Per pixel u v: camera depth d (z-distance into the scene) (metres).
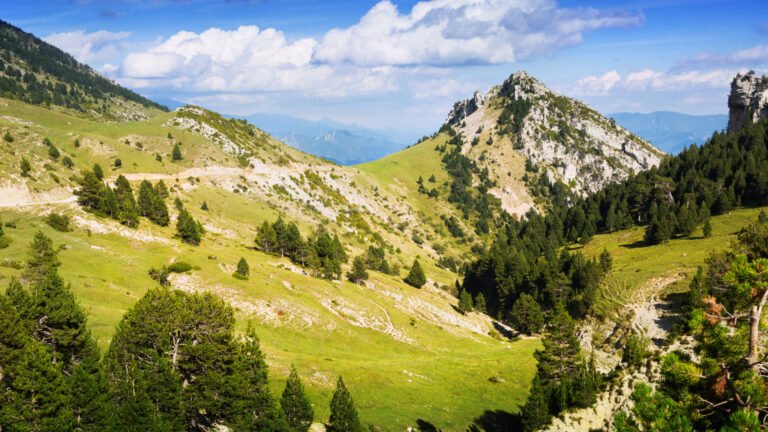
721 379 17.03
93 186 121.56
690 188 185.88
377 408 62.16
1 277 66.44
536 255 186.25
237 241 152.12
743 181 168.25
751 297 16.72
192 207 172.75
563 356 65.88
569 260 147.62
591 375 48.66
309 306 100.56
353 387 66.56
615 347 100.50
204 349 42.62
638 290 115.62
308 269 133.25
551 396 49.44
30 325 39.81
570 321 65.94
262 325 88.38
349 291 121.25
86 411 34.31
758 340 17.48
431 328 117.38
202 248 120.25
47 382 32.75
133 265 93.94
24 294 41.66
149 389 38.69
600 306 114.56
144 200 132.00
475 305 159.00
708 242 136.50
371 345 95.75
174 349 44.38
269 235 142.62
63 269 79.75
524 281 149.38
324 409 57.12
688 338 34.56
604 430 38.75
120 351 41.25
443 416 62.50
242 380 42.84
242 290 96.75
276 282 108.19
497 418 64.81
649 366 40.56
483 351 106.56
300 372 65.94
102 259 91.69
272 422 42.22
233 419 42.38
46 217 108.62
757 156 193.12
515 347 110.00
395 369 78.56
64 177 141.00
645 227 179.25
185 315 43.50
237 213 190.62
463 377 80.62
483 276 176.25
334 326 96.88
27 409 31.84
